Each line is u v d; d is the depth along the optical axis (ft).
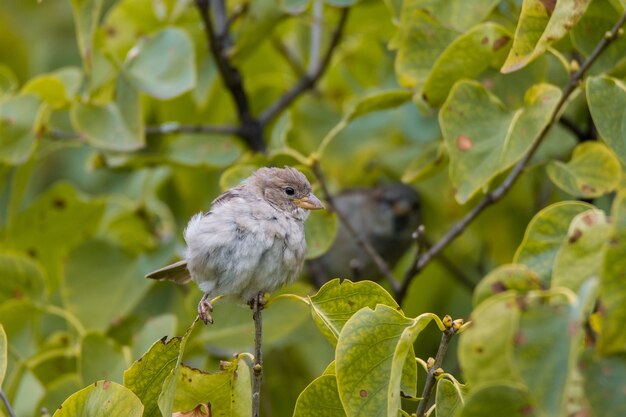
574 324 17.78
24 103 38.78
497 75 30.83
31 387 42.27
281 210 31.83
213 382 25.55
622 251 18.06
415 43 32.01
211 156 40.73
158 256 40.42
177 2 43.78
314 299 24.91
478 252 44.68
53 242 43.65
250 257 30.68
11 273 37.47
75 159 51.19
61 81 38.45
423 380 40.42
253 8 38.83
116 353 34.27
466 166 28.07
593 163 30.42
